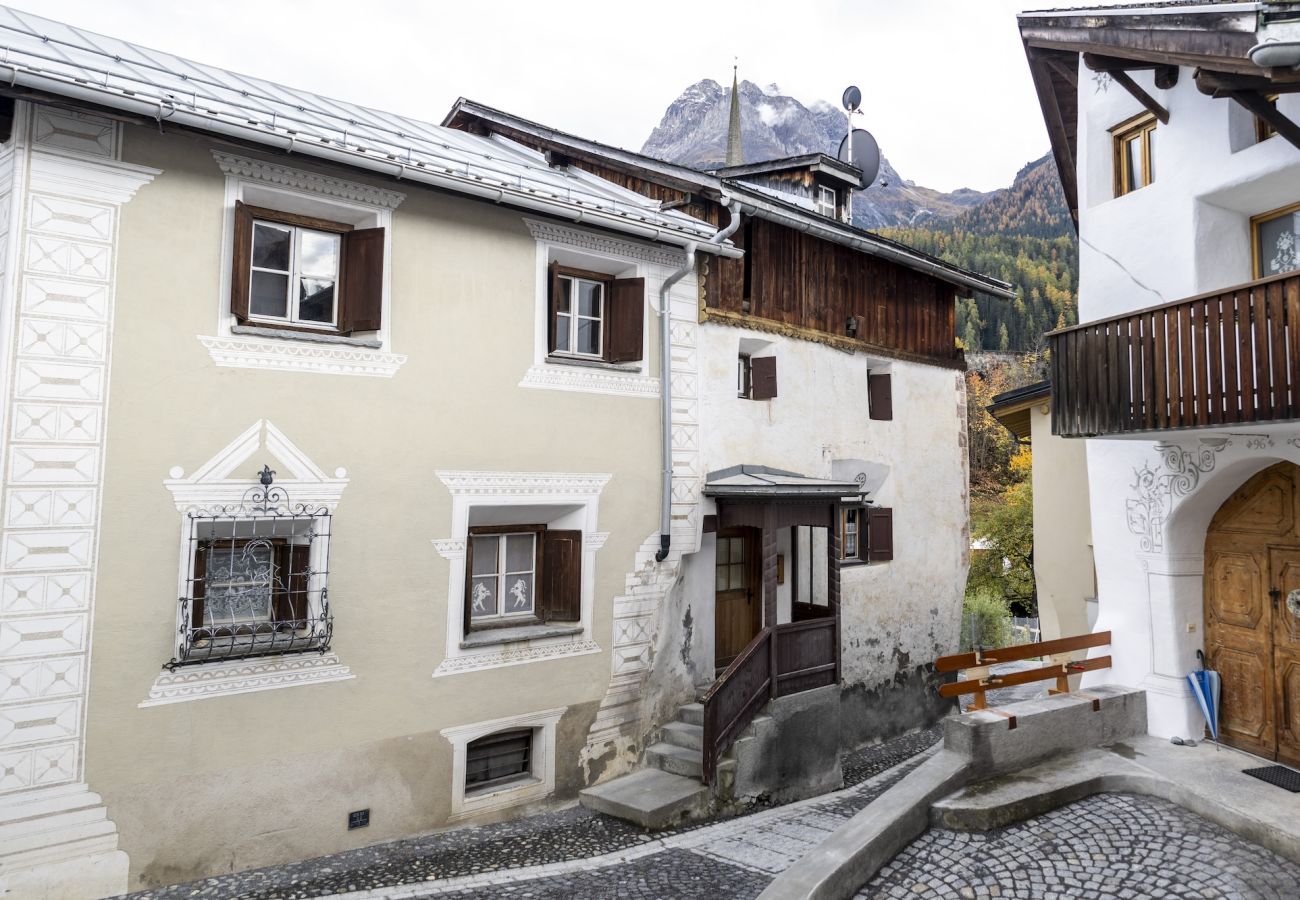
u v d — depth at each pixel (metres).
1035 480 14.05
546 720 8.38
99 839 5.93
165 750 6.21
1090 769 7.02
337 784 7.03
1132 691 7.98
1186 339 6.43
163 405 6.28
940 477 13.49
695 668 10.05
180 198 6.42
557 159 12.47
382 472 7.34
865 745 11.88
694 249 9.22
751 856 7.23
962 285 13.93
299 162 6.93
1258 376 5.87
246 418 6.64
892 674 12.40
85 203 6.02
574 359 8.77
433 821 7.59
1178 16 6.26
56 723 5.80
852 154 17.00
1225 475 7.38
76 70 5.83
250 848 6.57
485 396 8.02
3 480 5.64
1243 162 7.10
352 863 6.80
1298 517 7.15
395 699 7.38
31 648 5.72
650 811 7.89
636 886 6.47
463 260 7.92
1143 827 6.16
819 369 11.48
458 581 7.80
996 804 6.29
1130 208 8.23
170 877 6.21
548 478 8.42
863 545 12.55
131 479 6.13
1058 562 13.56
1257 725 7.45
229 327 6.59
